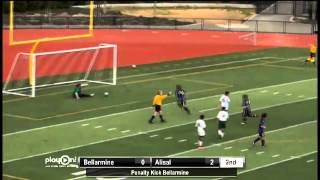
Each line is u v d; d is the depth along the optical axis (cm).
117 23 18350
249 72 12531
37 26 17650
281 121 8944
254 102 10044
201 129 7644
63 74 11819
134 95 10394
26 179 6556
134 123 8719
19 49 14388
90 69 12056
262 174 6769
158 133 8269
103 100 10012
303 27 18362
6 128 8369
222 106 9056
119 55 14100
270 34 17488
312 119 9081
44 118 8906
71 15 18838
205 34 17450
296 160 7262
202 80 11731
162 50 14962
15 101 9819
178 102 9225
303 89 11025
